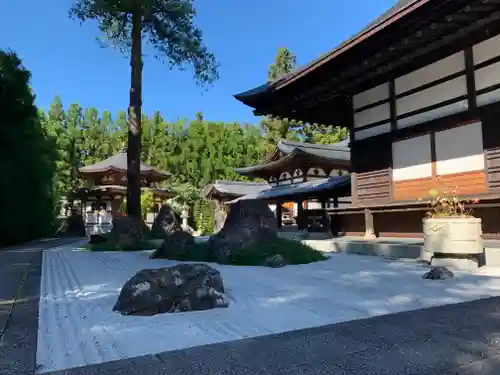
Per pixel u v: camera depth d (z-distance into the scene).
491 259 5.27
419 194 8.09
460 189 7.30
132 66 13.06
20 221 14.14
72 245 12.79
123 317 2.81
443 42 6.59
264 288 3.90
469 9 5.51
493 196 6.19
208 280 3.16
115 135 40.34
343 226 10.35
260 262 5.93
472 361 1.81
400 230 8.55
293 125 34.28
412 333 2.26
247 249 6.44
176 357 1.94
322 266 5.62
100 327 2.54
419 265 5.51
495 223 6.64
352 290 3.72
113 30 14.71
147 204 27.14
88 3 13.20
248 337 2.27
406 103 8.42
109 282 4.64
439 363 1.79
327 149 25.22
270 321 2.64
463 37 6.75
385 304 3.08
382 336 2.22
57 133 30.36
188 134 39.28
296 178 24.02
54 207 22.47
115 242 10.52
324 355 1.92
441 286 3.80
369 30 6.18
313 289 3.81
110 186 28.06
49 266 6.45
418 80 8.16
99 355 1.99
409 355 1.90
